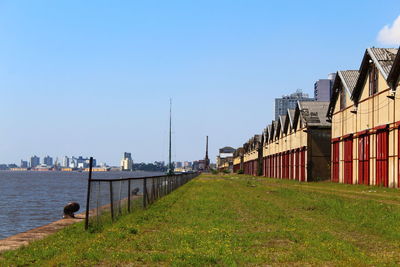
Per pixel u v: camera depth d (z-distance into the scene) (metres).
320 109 63.53
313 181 59.12
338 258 10.08
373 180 40.22
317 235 13.38
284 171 76.81
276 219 17.48
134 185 22.48
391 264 9.55
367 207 20.36
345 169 48.72
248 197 29.52
